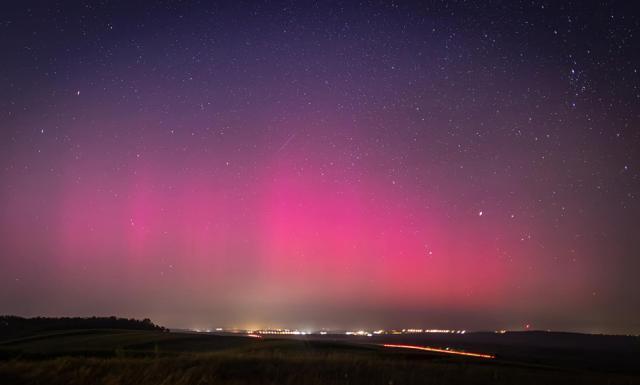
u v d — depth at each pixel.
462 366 26.97
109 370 20.52
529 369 30.92
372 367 23.86
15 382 18.22
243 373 21.42
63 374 19.61
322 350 36.38
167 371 20.45
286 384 19.34
